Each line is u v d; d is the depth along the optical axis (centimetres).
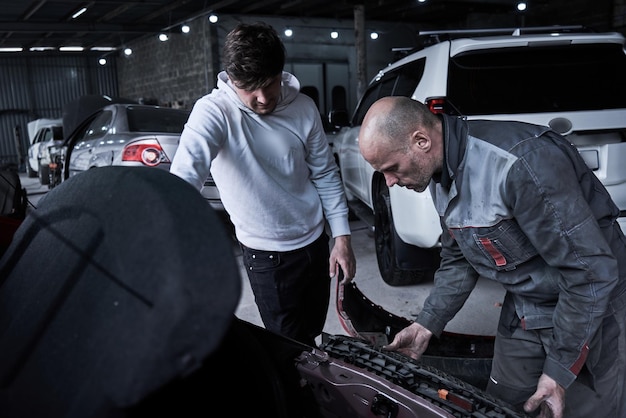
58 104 1908
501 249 131
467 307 318
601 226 130
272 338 121
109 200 70
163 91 1498
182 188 65
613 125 263
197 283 55
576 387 141
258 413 105
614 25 1009
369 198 402
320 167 188
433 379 110
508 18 1245
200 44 1248
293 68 1275
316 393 116
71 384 60
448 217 136
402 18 1372
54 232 75
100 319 60
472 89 279
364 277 382
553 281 132
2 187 275
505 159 119
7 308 75
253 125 163
